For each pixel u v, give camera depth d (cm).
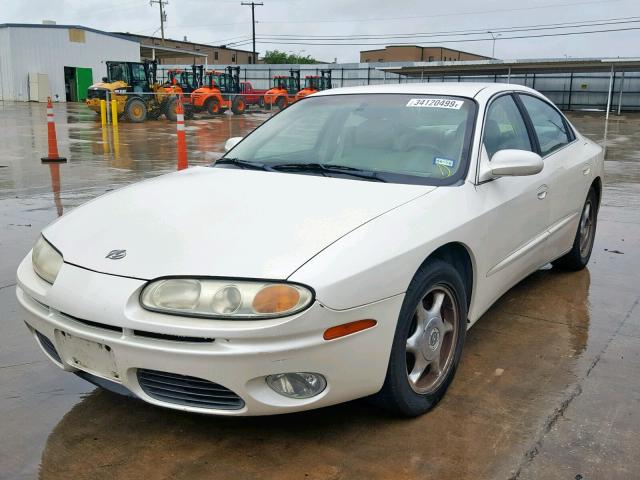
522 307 422
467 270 316
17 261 519
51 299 250
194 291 229
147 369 236
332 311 230
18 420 280
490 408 289
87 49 4575
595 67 3841
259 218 264
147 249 249
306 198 285
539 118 427
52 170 1091
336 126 364
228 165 358
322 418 279
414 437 265
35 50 4384
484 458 251
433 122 347
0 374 323
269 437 265
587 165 461
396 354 257
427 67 4384
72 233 276
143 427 273
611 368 332
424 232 268
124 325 231
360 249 245
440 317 288
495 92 378
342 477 239
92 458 252
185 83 3291
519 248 363
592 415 284
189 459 250
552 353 350
